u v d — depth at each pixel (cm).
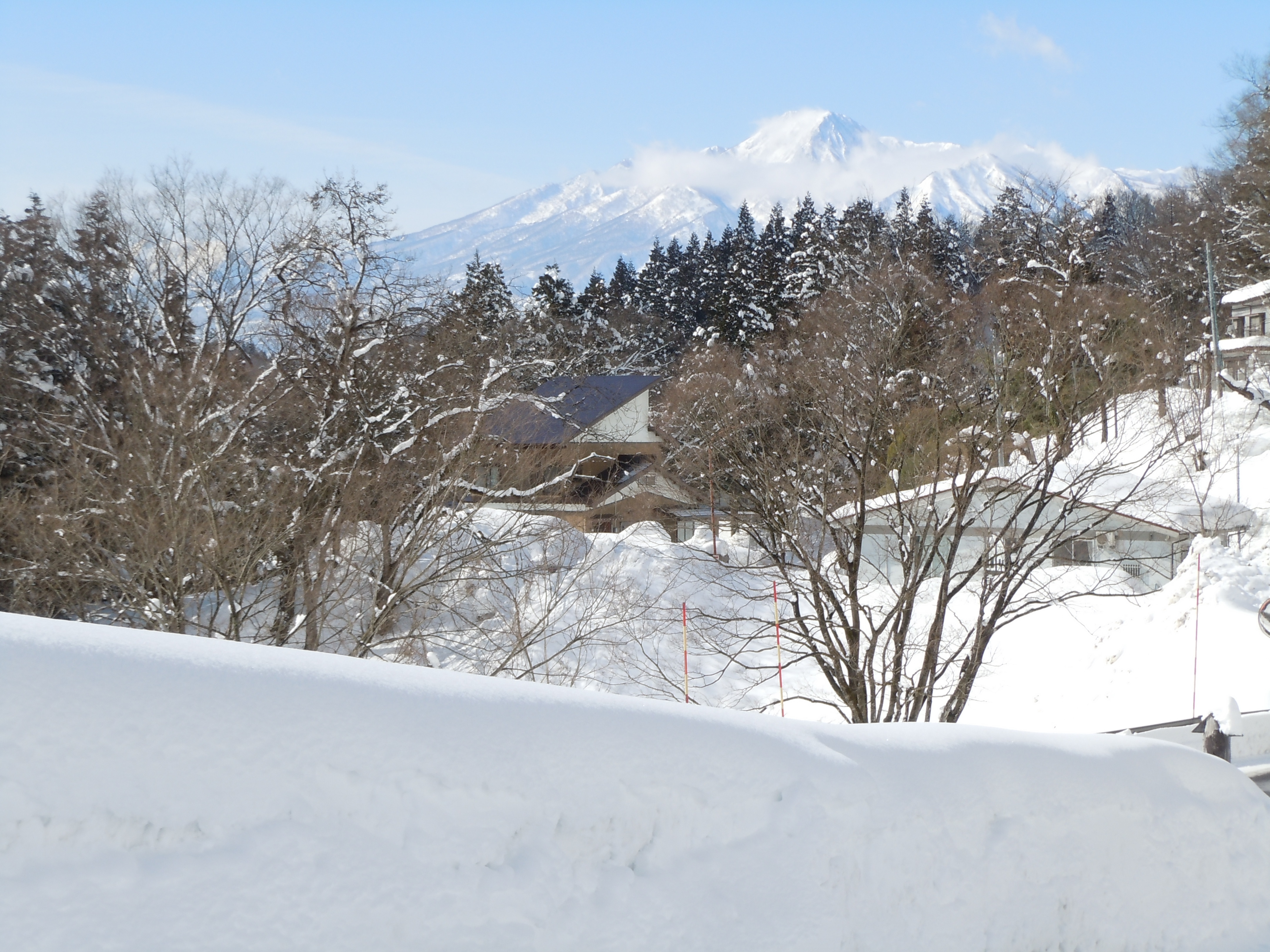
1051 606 2775
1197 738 1317
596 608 2316
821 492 1989
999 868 439
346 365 2677
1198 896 490
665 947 350
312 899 303
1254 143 5488
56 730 289
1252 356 5166
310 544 1978
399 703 345
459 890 324
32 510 1983
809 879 389
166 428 2119
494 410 2580
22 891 272
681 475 2492
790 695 2711
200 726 308
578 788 357
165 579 1825
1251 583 2659
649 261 10312
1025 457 2145
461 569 2059
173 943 283
